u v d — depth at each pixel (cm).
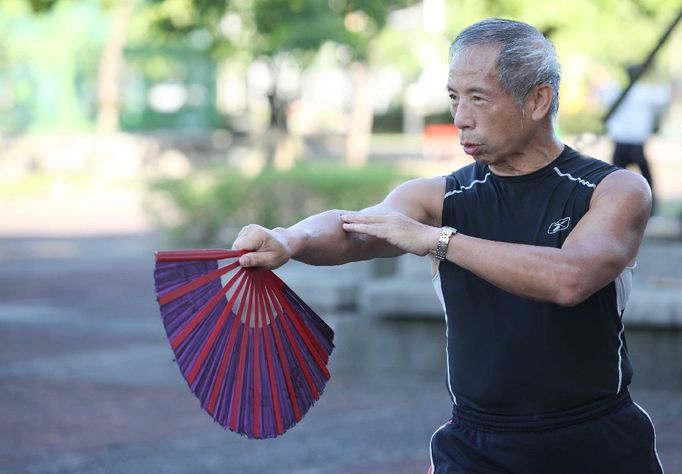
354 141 2914
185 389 814
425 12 2145
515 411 301
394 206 315
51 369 877
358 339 851
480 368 303
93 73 3072
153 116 3228
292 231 298
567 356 296
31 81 3042
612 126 1183
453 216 310
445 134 3192
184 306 280
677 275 905
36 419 721
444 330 828
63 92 3069
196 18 2003
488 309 300
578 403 299
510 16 1250
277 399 297
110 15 2769
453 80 294
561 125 1009
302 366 304
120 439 674
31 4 1123
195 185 1636
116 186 2753
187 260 280
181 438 680
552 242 295
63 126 3075
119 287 1333
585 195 295
